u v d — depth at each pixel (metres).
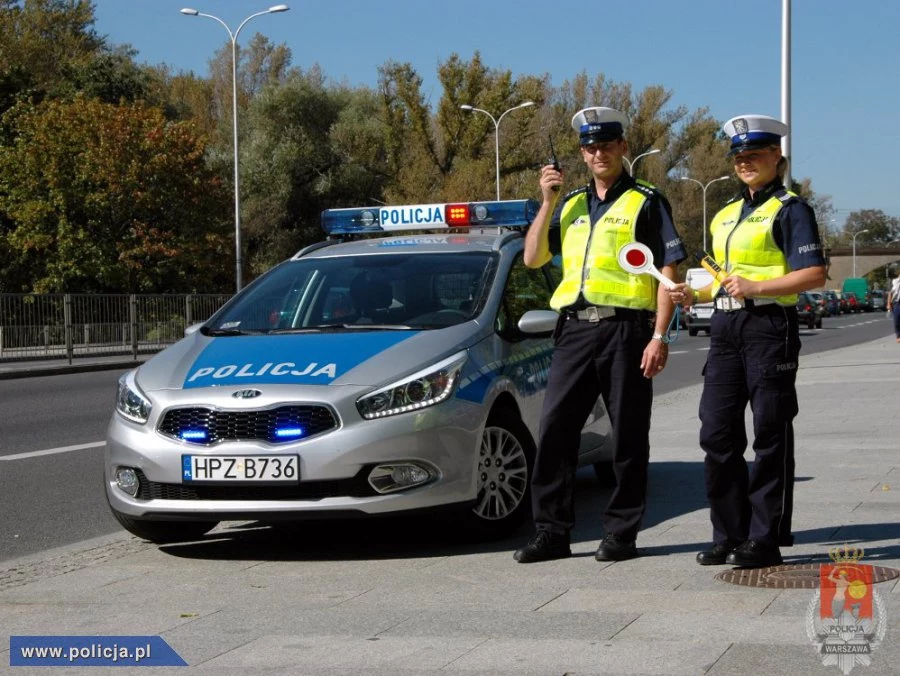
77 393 19.33
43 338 27.05
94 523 7.88
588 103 71.31
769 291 5.19
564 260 5.89
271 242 54.75
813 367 21.64
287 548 6.61
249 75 73.38
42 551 7.02
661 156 73.06
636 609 4.83
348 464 5.96
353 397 6.04
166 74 77.06
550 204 5.86
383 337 6.55
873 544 5.89
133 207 42.06
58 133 41.69
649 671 4.00
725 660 4.08
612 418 5.82
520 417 6.73
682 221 76.62
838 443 10.10
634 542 5.84
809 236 5.25
